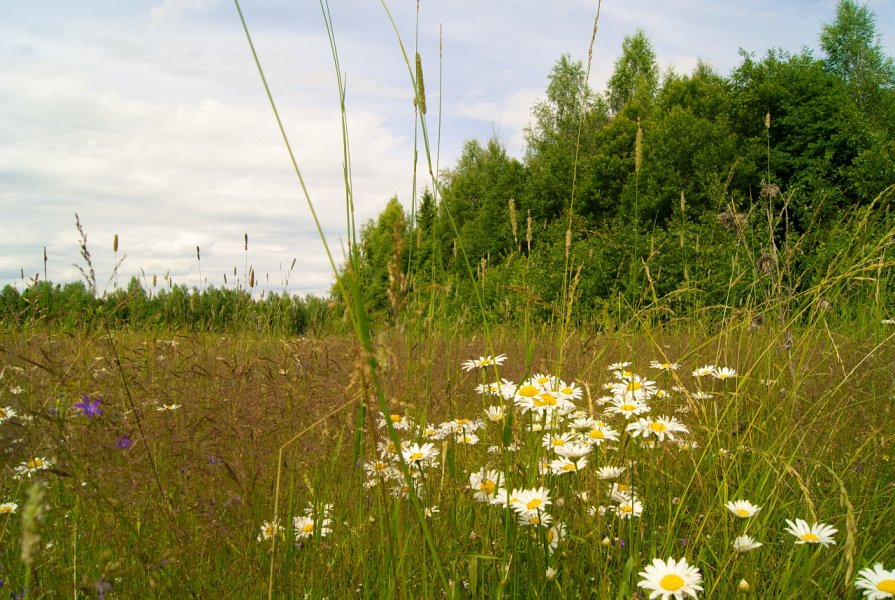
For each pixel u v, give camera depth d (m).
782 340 2.91
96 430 1.99
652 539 1.96
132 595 1.59
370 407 1.27
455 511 1.87
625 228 15.62
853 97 29.92
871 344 3.52
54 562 1.67
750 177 23.81
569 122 40.12
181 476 1.96
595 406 2.39
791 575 1.78
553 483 1.92
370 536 1.94
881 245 2.68
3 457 1.96
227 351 3.77
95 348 2.61
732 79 28.70
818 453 2.41
